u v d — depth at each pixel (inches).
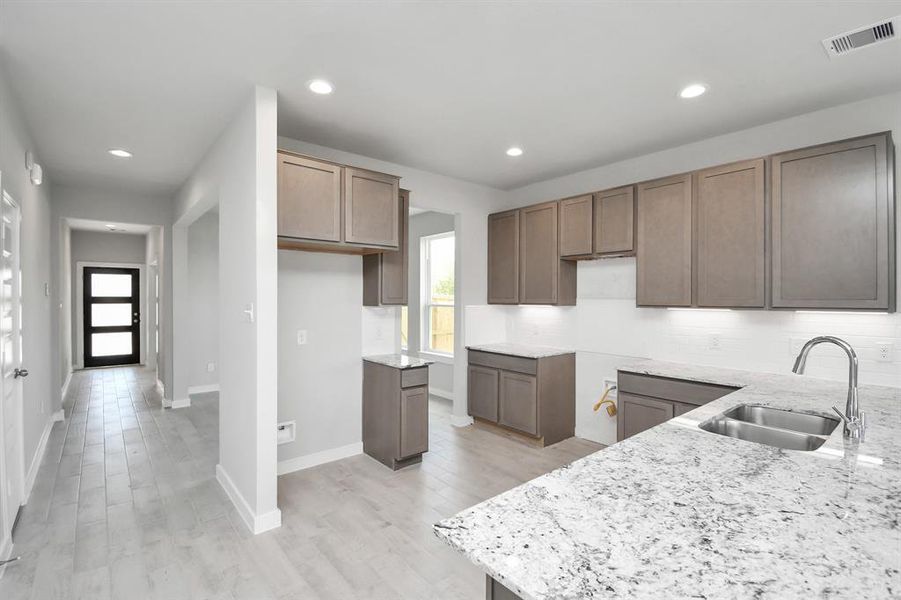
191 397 231.9
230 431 115.6
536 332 180.9
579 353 164.7
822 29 78.0
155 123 118.3
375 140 132.0
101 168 159.3
